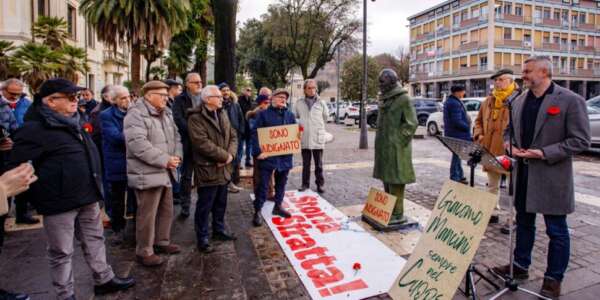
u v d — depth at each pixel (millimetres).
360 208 5680
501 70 4840
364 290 3246
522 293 3162
